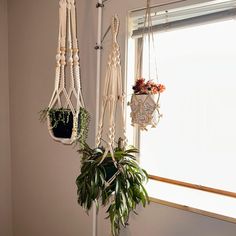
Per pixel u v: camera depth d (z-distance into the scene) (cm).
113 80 129
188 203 134
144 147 170
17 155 230
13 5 218
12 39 222
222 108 140
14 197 237
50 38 192
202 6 130
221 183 144
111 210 129
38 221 218
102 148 145
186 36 149
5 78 227
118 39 157
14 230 240
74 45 137
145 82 131
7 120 232
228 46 136
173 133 159
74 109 148
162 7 139
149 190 152
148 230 152
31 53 207
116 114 160
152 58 159
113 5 157
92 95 171
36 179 215
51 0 189
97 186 126
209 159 147
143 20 150
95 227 175
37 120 208
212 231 129
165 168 164
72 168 187
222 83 139
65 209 195
